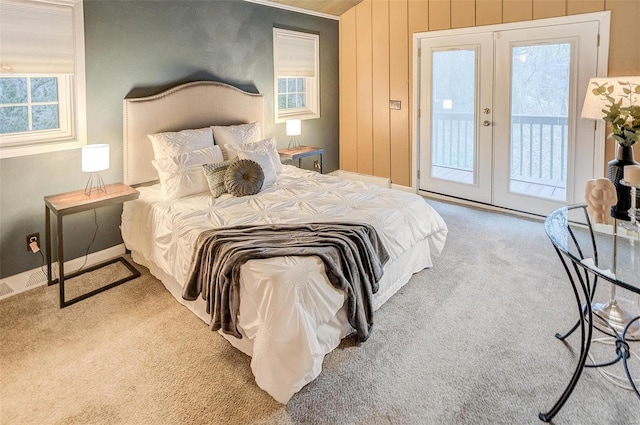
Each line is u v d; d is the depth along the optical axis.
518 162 4.37
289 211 2.80
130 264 3.32
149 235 2.99
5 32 2.68
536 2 3.92
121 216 3.47
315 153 4.88
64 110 3.15
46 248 3.06
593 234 2.07
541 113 4.12
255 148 3.75
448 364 2.11
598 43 3.65
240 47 4.31
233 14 4.18
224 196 3.19
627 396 1.86
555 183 4.17
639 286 1.59
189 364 2.16
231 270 2.04
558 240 1.93
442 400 1.86
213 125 4.01
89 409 1.86
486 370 2.05
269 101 4.74
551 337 2.30
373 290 2.34
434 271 3.15
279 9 4.68
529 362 2.10
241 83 4.39
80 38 3.03
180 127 3.74
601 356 2.12
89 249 3.35
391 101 5.21
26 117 2.99
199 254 2.31
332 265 2.07
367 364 2.12
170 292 2.90
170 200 3.10
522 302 2.68
